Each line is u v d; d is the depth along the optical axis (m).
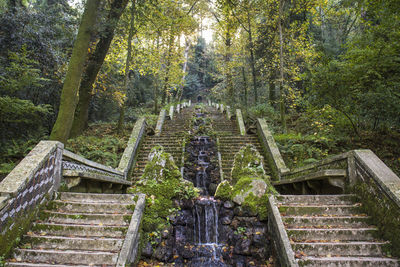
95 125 12.57
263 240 3.87
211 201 4.55
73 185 4.41
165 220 4.11
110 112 17.11
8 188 3.07
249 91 18.08
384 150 6.87
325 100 6.76
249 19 12.89
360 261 2.96
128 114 17.11
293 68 11.36
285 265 3.05
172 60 17.64
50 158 3.93
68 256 3.03
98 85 11.58
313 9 11.97
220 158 8.29
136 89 21.39
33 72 7.93
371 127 7.66
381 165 3.64
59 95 10.32
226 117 14.56
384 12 6.41
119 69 13.83
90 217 3.68
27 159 3.61
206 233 4.39
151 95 23.75
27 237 3.23
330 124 7.85
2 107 7.06
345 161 4.29
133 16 10.30
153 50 12.43
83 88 10.48
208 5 17.11
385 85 5.92
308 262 2.97
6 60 8.13
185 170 8.12
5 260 2.88
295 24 12.57
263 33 14.20
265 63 13.73
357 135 7.57
